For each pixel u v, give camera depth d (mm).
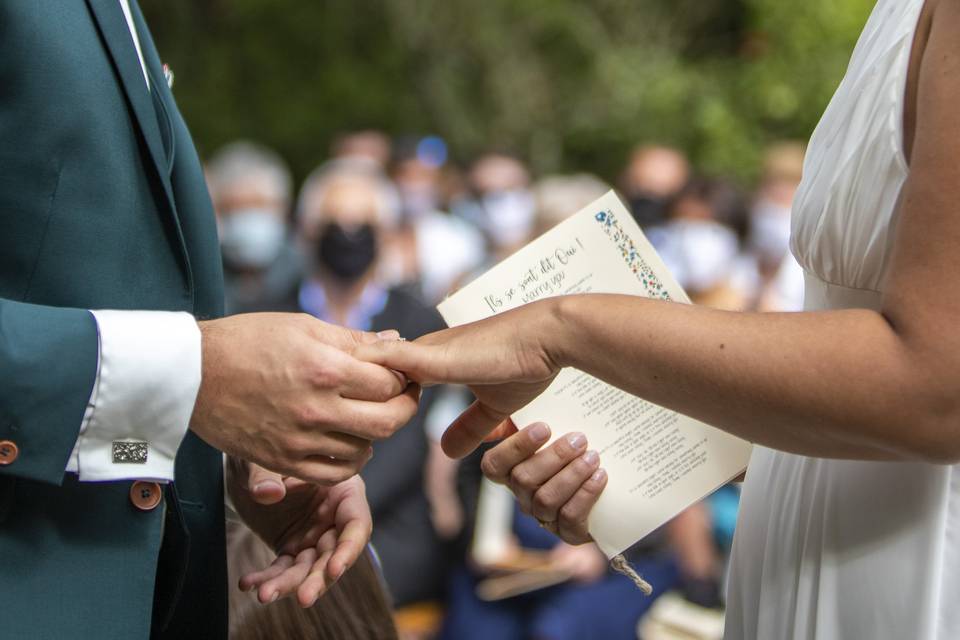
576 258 1983
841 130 1690
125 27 1867
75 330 1672
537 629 4395
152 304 1879
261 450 1790
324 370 1739
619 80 13211
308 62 13141
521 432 1930
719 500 4855
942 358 1453
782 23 12836
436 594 4559
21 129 1748
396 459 4469
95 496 1773
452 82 13117
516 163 7273
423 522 4527
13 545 1721
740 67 13148
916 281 1476
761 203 6445
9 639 1695
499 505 4555
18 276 1772
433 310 4816
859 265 1651
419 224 6836
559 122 13312
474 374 1742
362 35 13211
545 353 1709
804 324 1541
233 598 2121
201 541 2045
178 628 2066
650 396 1640
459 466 4598
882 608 1658
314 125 12945
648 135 13062
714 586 4461
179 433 1733
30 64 1747
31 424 1639
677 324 1597
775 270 6359
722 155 12703
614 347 1640
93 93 1797
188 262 1911
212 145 12812
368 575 2154
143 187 1877
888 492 1667
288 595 1987
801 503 1780
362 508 2068
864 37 1741
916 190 1483
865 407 1496
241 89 13094
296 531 2090
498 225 7137
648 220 7230
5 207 1756
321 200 4934
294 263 5770
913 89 1579
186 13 13086
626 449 1956
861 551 1681
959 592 1624
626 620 4422
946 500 1638
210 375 1754
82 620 1743
